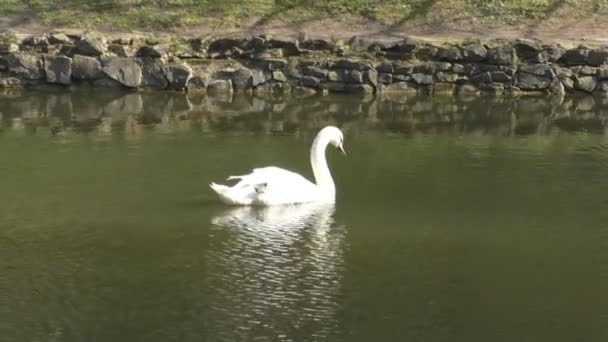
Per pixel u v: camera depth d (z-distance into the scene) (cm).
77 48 2075
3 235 1069
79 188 1241
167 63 2073
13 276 966
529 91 2045
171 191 1234
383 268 991
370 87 2044
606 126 1725
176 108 1864
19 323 871
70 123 1691
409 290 941
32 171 1323
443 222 1126
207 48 2100
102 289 938
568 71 2047
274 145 1530
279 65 2061
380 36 2133
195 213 1144
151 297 923
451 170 1368
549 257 1023
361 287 946
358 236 1077
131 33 2162
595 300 926
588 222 1132
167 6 2258
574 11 2233
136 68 2056
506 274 980
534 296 933
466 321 882
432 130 1673
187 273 973
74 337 847
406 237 1073
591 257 1024
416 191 1255
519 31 2169
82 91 2036
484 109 1889
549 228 1109
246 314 888
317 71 2052
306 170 1378
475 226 1116
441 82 2047
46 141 1522
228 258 1010
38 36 2084
